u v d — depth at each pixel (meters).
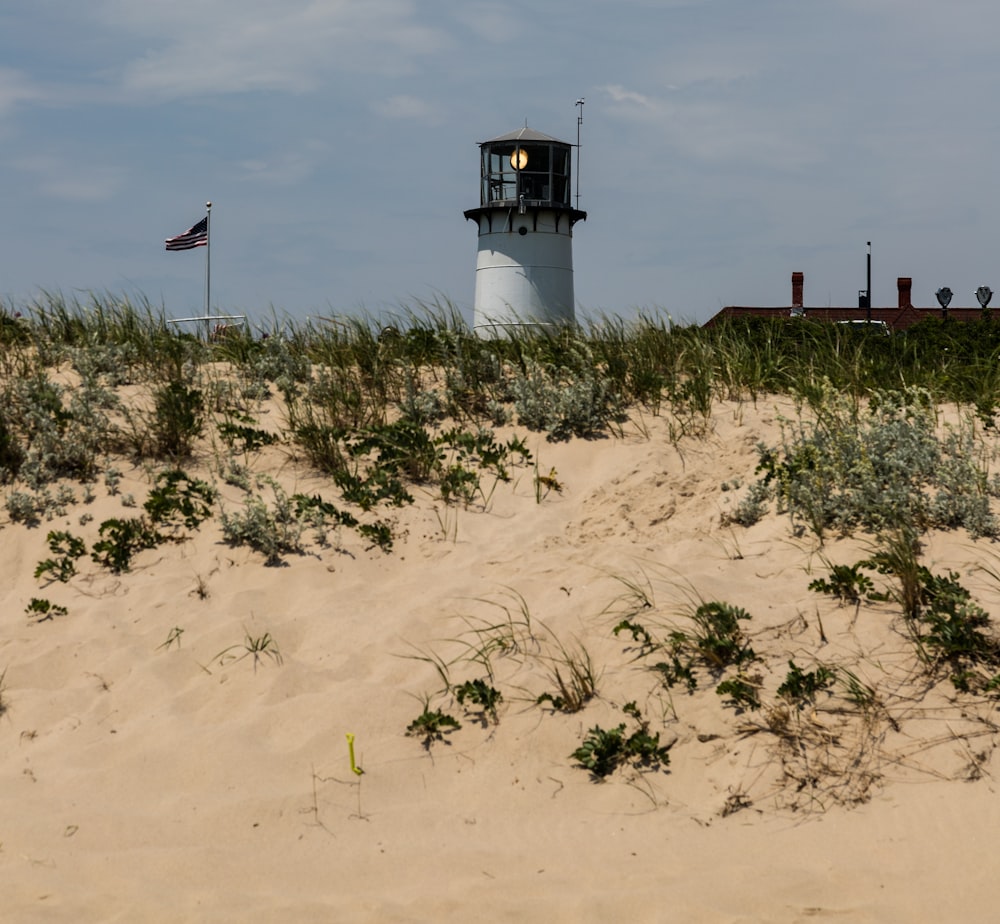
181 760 5.13
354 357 10.02
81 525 7.64
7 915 3.89
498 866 4.32
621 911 3.96
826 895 4.03
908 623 5.73
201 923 3.88
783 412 9.10
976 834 4.34
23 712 5.62
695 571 6.64
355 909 3.99
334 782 4.95
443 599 6.55
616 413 9.16
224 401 9.38
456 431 8.82
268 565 7.12
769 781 4.81
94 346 9.88
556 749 5.17
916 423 7.78
